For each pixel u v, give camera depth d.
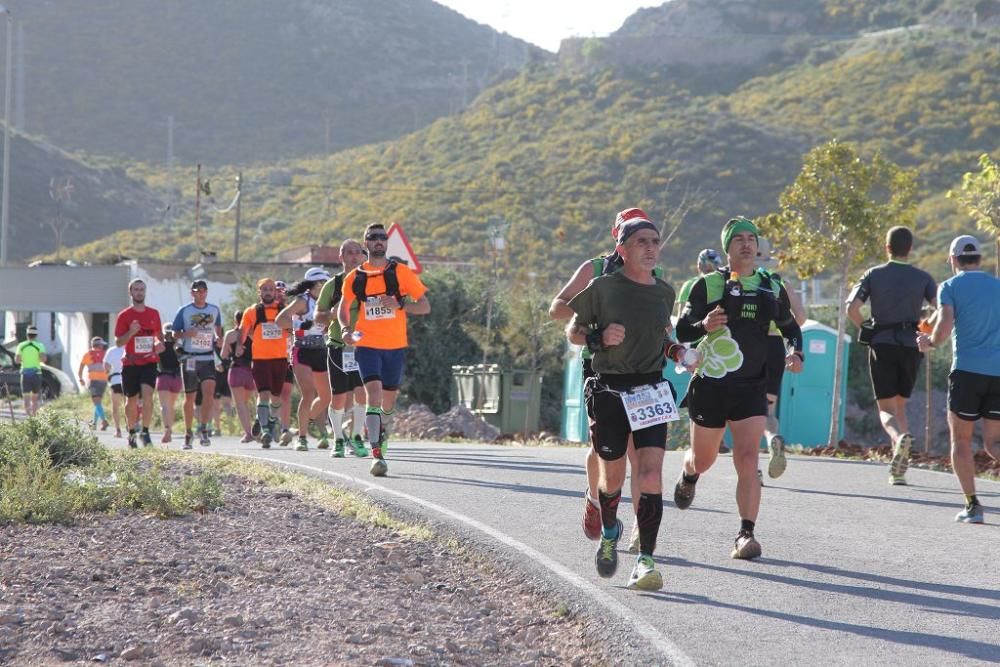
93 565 10.75
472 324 49.84
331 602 9.73
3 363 59.81
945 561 11.44
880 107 149.00
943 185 127.69
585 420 32.88
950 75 154.75
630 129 147.25
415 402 52.41
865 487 17.11
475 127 174.00
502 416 38.84
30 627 8.78
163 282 68.69
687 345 11.48
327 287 18.81
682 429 28.97
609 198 126.81
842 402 28.73
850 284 34.44
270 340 24.20
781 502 15.41
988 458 22.03
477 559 11.46
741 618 9.03
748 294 11.08
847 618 9.10
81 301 69.56
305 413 22.78
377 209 142.12
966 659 8.03
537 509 14.02
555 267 100.44
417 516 13.30
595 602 9.43
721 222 117.44
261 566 10.96
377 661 8.04
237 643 8.45
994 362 13.77
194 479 14.71
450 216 129.62
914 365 17.42
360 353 17.14
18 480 14.04
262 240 143.75
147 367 23.69
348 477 16.44
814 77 168.00
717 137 139.00
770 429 15.60
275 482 16.58
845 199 33.53
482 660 8.38
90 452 18.00
